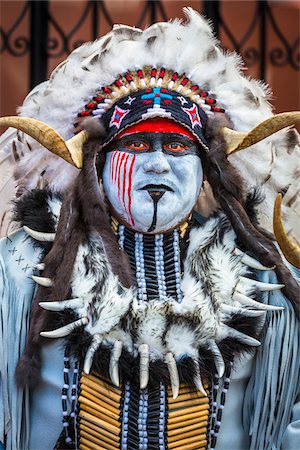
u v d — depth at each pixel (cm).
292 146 425
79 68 407
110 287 384
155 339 380
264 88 430
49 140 382
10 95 784
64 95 407
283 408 407
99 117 396
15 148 423
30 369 392
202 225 408
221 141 400
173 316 381
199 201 422
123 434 384
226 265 398
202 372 384
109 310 380
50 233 402
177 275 397
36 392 400
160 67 402
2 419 396
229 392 402
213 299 389
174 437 387
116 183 390
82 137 392
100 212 388
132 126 388
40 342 390
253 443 407
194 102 402
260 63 793
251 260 404
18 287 400
